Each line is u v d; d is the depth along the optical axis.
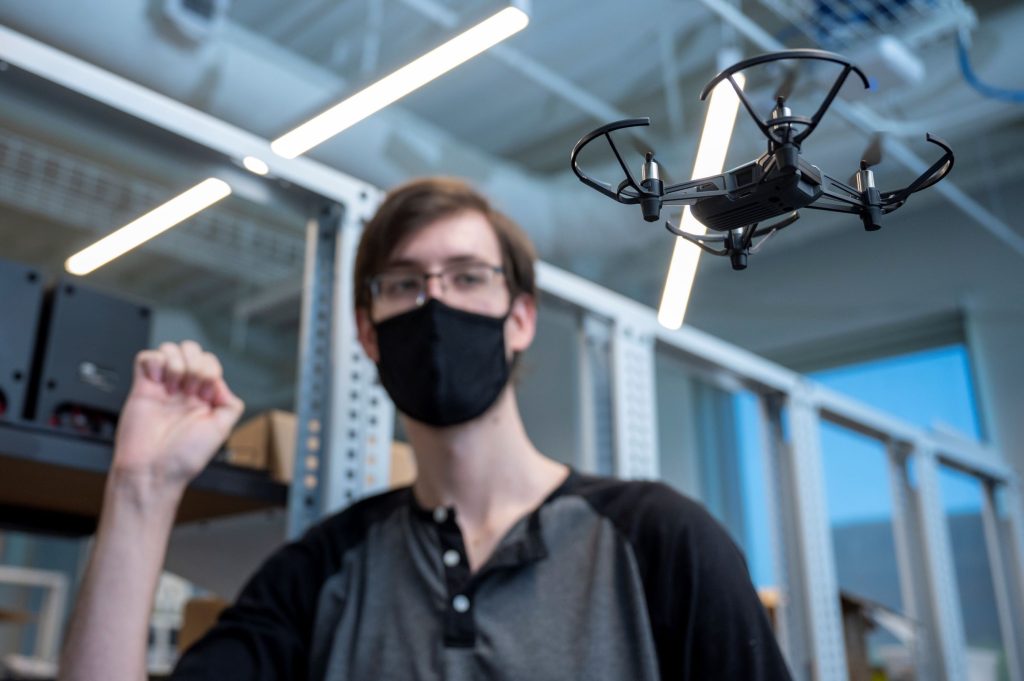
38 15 1.91
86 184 3.54
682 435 4.45
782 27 2.81
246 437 1.28
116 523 0.84
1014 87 2.46
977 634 3.54
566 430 4.55
